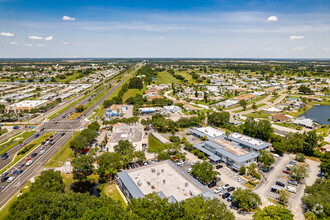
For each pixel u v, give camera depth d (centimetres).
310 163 10706
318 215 6512
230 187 8406
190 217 5422
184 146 12838
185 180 7862
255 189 8538
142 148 12662
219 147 11319
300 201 7762
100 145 12494
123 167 10250
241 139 12650
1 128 16125
